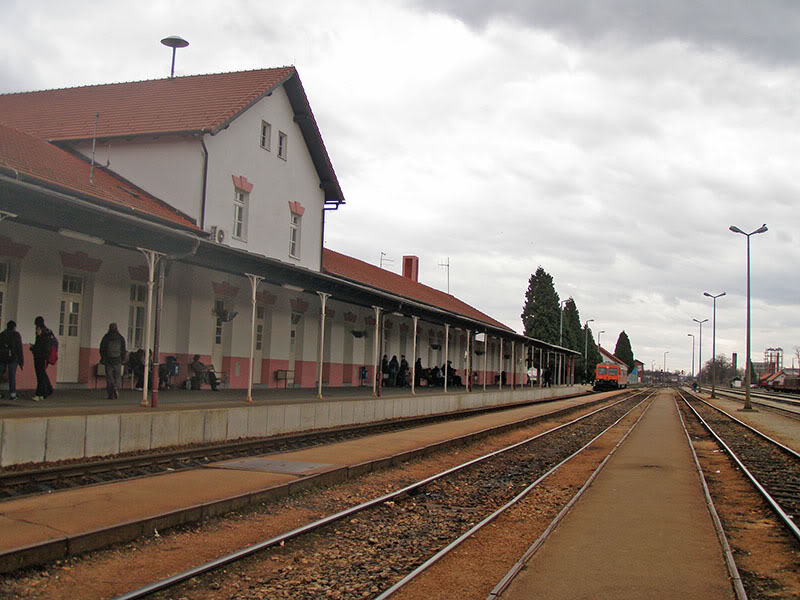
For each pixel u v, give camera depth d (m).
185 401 16.53
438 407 27.66
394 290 38.03
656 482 13.33
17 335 14.09
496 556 7.76
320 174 30.14
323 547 7.99
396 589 6.41
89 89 28.05
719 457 18.55
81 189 17.31
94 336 18.56
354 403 20.73
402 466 14.65
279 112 27.09
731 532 9.41
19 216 11.59
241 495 9.52
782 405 53.12
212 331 23.12
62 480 10.25
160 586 6.13
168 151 22.89
